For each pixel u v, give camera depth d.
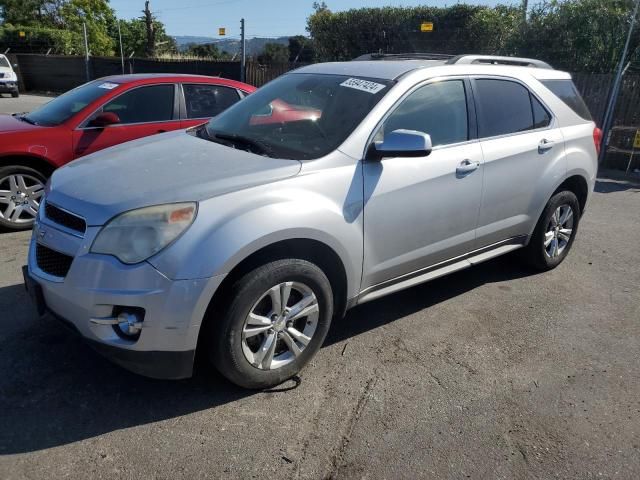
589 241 6.08
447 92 3.87
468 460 2.64
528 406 3.07
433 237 3.75
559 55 13.42
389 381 3.26
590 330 4.00
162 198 2.71
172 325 2.63
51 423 2.77
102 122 5.70
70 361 3.30
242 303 2.80
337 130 3.38
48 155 5.50
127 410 2.90
